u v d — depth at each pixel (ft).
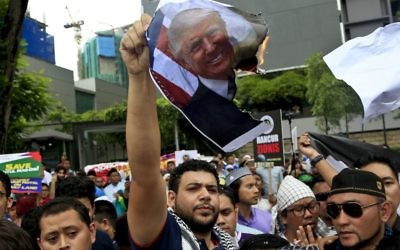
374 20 144.87
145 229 7.86
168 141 96.63
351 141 14.01
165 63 7.20
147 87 7.67
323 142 14.06
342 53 14.07
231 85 7.26
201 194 9.30
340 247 8.69
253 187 16.76
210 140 7.33
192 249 8.41
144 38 7.43
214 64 7.16
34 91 49.03
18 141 50.75
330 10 161.79
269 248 8.29
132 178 7.75
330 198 8.19
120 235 13.93
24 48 48.44
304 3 164.25
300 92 136.36
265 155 35.22
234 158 53.78
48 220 9.07
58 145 88.12
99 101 190.80
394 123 112.27
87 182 13.83
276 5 166.09
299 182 13.47
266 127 7.41
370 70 13.65
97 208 15.33
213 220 9.37
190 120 7.30
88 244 9.28
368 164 10.86
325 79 94.53
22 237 6.62
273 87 138.00
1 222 6.68
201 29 7.12
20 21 32.65
